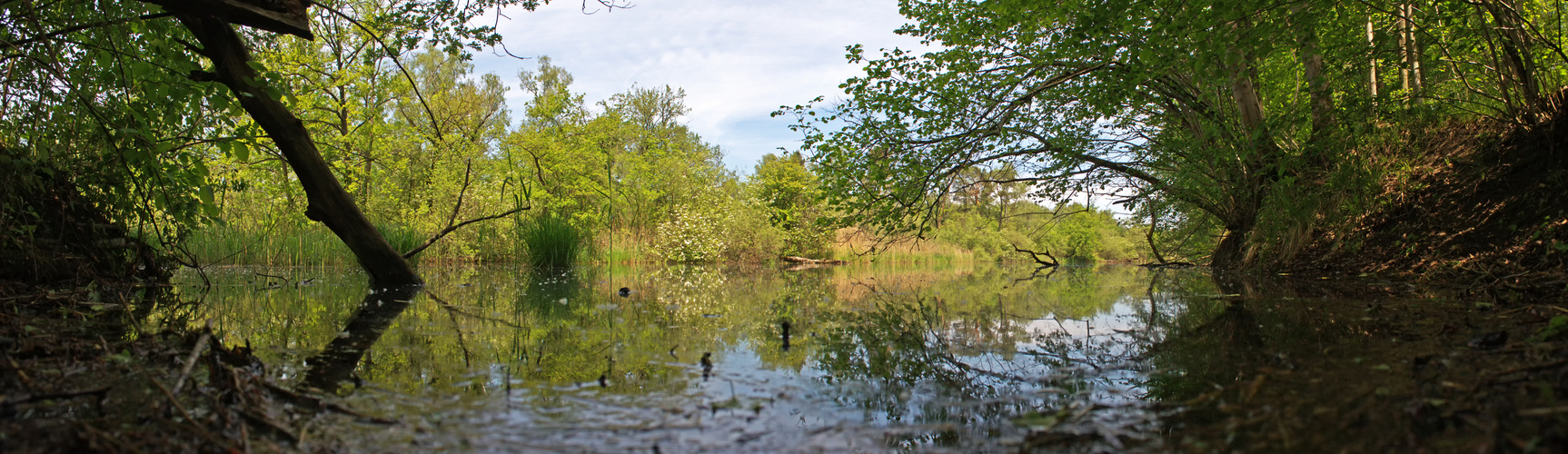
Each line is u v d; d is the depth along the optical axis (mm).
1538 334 2213
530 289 5613
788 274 9609
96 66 3971
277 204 9742
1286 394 1696
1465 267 4336
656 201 19781
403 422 1562
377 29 4941
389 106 15984
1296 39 5582
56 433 1381
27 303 3160
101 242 4539
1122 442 1431
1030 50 7082
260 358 2275
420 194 14430
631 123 24562
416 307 4012
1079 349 2607
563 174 16047
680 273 9289
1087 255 19625
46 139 4082
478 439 1451
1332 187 6090
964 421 1620
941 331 3170
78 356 2066
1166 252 10312
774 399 1814
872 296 5320
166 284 5020
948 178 7992
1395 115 6176
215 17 3727
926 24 7617
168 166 4410
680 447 1424
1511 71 5211
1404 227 5445
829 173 7734
